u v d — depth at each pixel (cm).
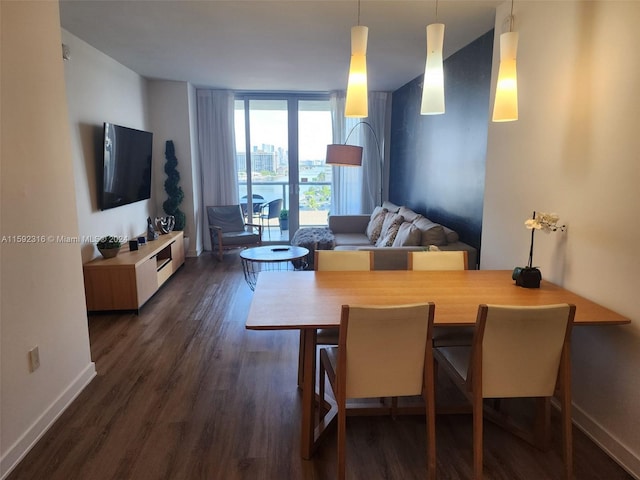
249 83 594
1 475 188
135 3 294
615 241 201
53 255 233
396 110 645
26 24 210
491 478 192
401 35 363
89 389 264
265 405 248
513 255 290
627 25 191
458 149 411
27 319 208
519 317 176
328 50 414
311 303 208
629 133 192
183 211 622
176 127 598
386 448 213
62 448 209
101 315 392
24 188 207
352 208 693
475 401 183
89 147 403
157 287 448
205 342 335
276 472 195
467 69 388
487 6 298
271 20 328
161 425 228
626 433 198
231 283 498
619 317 193
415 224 421
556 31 239
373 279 252
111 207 435
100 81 427
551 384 188
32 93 214
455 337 232
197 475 192
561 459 204
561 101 237
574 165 228
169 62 470
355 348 178
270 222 711
